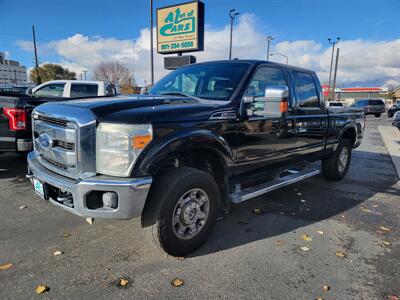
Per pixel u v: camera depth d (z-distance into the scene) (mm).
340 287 2777
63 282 2736
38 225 3854
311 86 5137
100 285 2713
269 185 4297
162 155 2814
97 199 2787
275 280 2855
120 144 2670
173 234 3045
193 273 2926
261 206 4738
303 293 2682
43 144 3189
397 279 2916
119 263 3059
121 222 3973
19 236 3562
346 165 6445
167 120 2928
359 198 5258
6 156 7270
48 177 2986
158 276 2863
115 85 11469
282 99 3277
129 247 3367
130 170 2691
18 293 2572
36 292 2592
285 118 4355
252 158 3896
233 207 4652
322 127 5328
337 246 3535
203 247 3410
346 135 6465
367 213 4570
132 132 2684
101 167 2742
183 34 19781
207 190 3270
